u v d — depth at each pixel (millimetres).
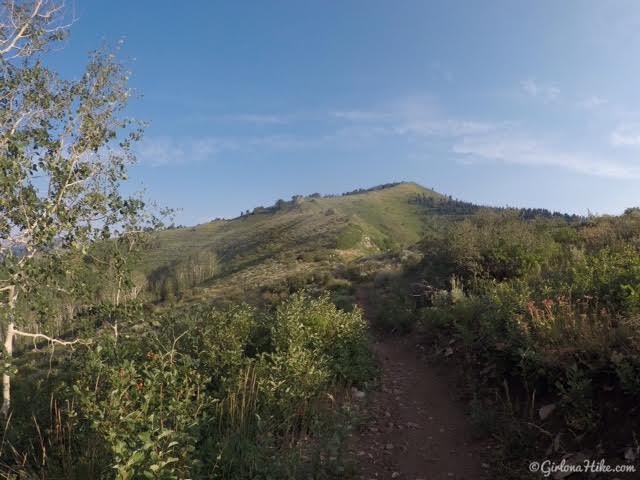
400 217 143875
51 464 4309
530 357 5551
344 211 139750
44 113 5910
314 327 8664
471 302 9008
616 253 9203
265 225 118375
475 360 7492
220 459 4316
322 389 6633
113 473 3826
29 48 5816
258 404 5664
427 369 8477
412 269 18672
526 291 7582
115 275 6633
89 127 5973
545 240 13000
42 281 5566
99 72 6156
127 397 4625
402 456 5246
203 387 5414
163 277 68312
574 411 4730
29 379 6414
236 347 7023
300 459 4590
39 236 5320
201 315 8273
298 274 38219
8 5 5688
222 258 88250
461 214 147500
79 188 6078
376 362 8977
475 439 5434
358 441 5648
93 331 6344
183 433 4113
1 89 5617
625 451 4043
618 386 4602
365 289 21625
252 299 28750
